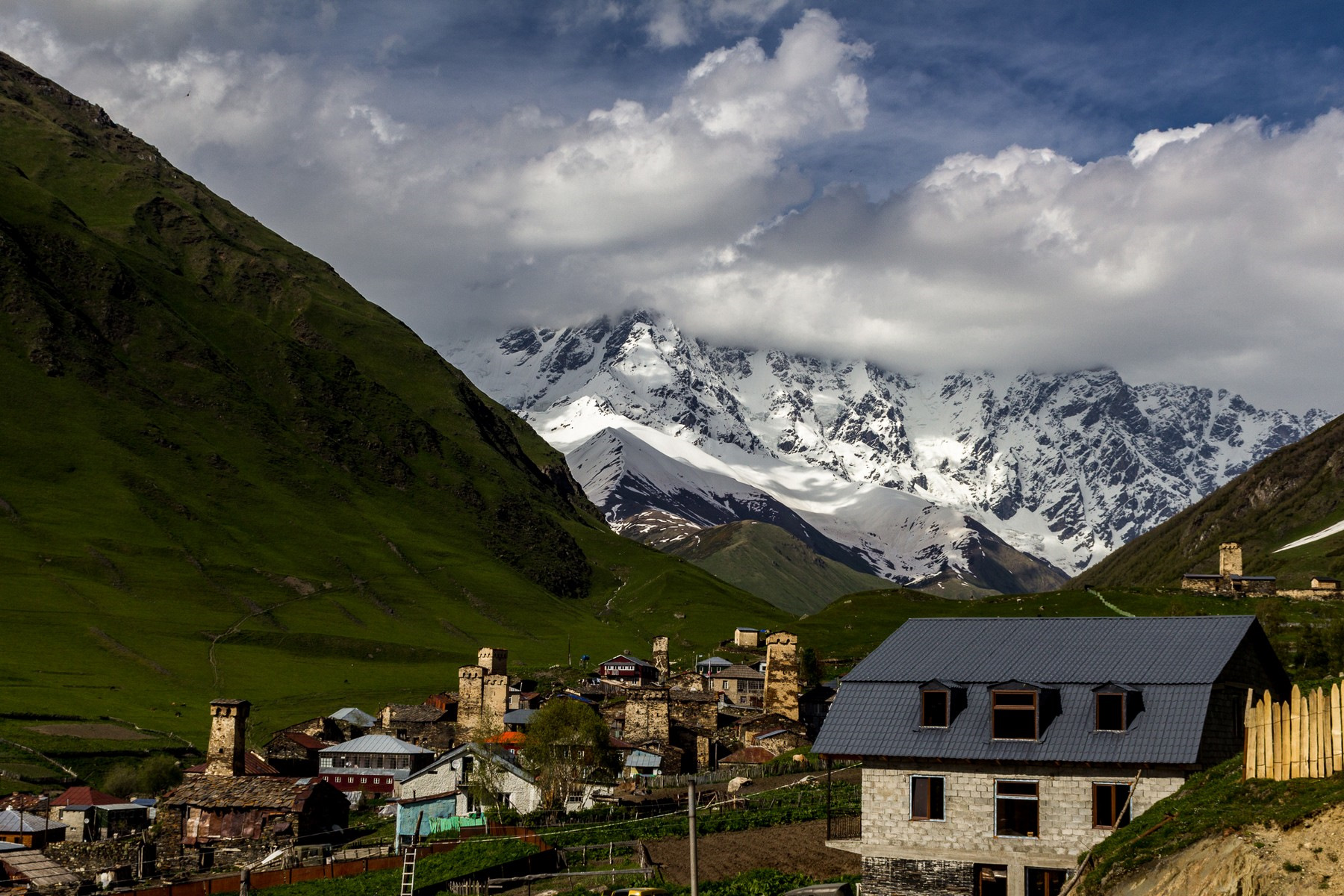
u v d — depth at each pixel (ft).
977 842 242.99
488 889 306.14
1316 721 191.62
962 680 253.65
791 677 633.61
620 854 335.88
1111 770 235.81
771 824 375.66
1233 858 177.88
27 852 383.04
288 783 444.96
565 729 499.10
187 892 327.26
